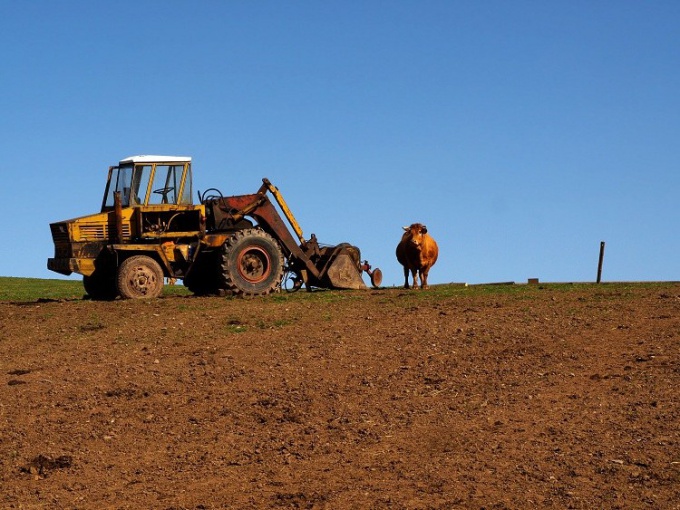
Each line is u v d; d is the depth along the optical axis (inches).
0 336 727.1
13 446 488.7
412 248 944.9
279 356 631.2
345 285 975.0
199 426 510.6
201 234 904.3
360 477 424.8
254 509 394.9
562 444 448.5
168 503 407.5
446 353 621.0
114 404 548.4
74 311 808.3
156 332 709.3
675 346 603.5
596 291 847.1
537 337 648.4
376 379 574.6
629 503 377.4
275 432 495.5
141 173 888.9
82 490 430.3
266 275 915.4
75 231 867.4
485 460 434.9
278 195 965.8
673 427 458.9
